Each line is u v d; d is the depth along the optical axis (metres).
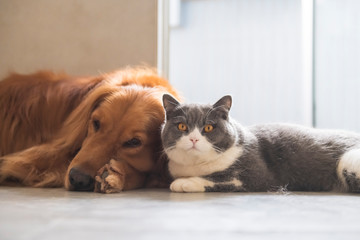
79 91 2.78
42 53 3.79
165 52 3.90
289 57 4.23
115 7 3.68
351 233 1.14
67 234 1.09
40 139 2.74
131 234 1.10
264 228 1.20
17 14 3.80
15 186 2.43
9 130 2.80
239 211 1.49
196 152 2.09
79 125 2.45
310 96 4.03
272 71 4.28
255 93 4.32
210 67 4.42
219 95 4.40
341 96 4.00
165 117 2.27
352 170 2.15
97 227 1.18
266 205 1.63
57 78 3.00
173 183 2.10
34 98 2.82
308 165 2.28
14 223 1.23
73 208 1.52
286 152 2.30
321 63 4.03
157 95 2.41
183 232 1.14
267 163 2.26
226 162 2.13
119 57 3.69
